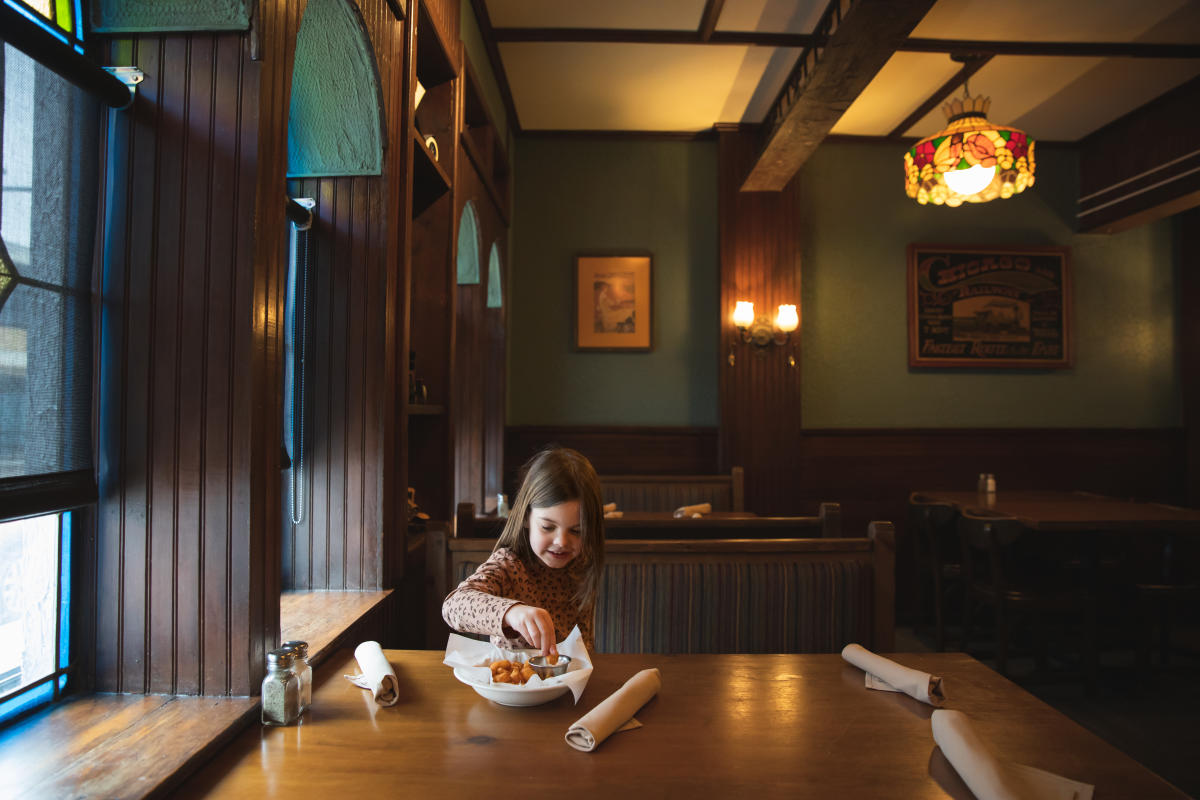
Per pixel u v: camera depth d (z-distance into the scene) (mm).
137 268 1503
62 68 1331
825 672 1688
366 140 2389
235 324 1490
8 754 1211
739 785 1156
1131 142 5812
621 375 6188
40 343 1347
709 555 2461
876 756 1263
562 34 4555
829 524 3342
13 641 1356
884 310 6293
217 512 1485
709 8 4266
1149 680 4355
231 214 1497
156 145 1510
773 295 6051
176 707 1416
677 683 1604
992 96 5434
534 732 1345
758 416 6012
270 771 1201
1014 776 1175
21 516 1275
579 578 1821
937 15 4324
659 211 6242
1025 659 4852
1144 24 4418
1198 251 6281
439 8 3076
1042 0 4168
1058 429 6277
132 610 1500
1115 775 1208
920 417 6270
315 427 2400
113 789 1097
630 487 5633
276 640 1599
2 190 1263
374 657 1608
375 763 1223
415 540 2729
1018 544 5398
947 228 6352
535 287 6203
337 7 2076
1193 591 4273
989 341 6293
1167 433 6348
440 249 3398
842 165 6332
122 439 1502
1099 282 6402
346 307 2412
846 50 3682
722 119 5953
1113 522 4250
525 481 1705
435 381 3365
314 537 2398
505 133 5746
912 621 5957
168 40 1517
